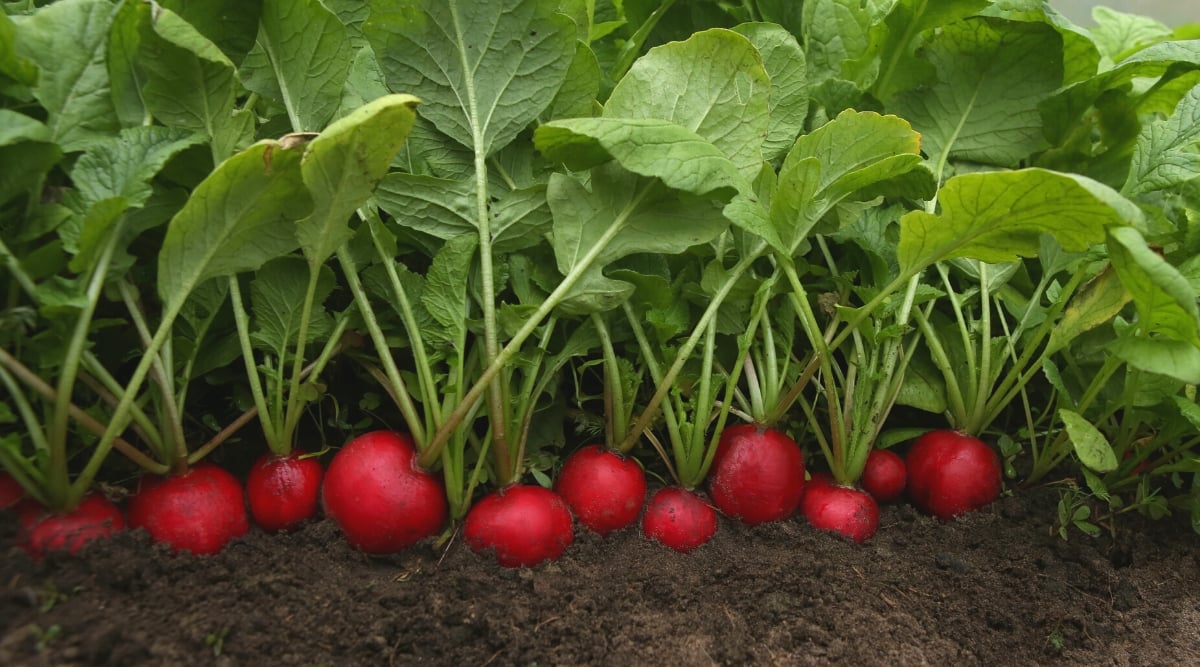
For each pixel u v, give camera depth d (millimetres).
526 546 1018
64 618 789
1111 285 1135
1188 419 1139
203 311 1041
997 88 1409
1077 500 1294
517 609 948
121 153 901
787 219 1094
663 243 1069
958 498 1240
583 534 1086
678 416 1153
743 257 1163
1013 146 1430
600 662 911
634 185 1059
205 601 883
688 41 1068
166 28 858
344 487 1005
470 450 1128
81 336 856
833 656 958
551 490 1149
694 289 1200
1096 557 1189
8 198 869
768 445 1161
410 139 1118
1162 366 1004
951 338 1391
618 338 1196
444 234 1099
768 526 1161
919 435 1337
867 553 1154
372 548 1009
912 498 1298
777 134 1231
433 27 1070
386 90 1158
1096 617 1089
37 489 869
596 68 1146
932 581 1113
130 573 864
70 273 930
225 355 1066
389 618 915
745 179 1056
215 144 996
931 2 1328
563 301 1072
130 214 930
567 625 941
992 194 936
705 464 1152
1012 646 1029
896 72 1432
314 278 985
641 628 960
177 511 938
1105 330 1370
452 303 1051
